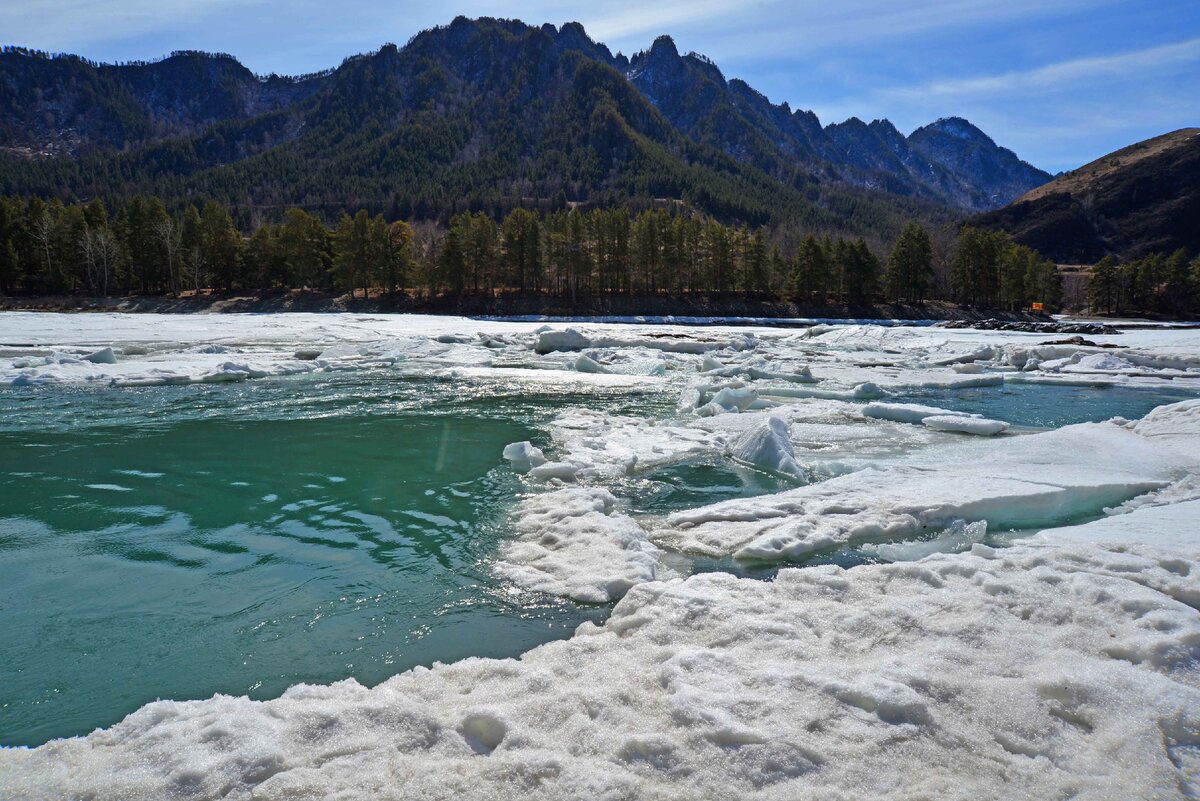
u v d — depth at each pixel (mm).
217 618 4973
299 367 20062
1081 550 5102
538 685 3471
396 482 8594
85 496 7941
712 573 5012
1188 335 35406
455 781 2750
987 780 2727
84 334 27562
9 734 3602
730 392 14547
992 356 25719
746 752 2848
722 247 72250
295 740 3004
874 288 74812
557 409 14148
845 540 6387
